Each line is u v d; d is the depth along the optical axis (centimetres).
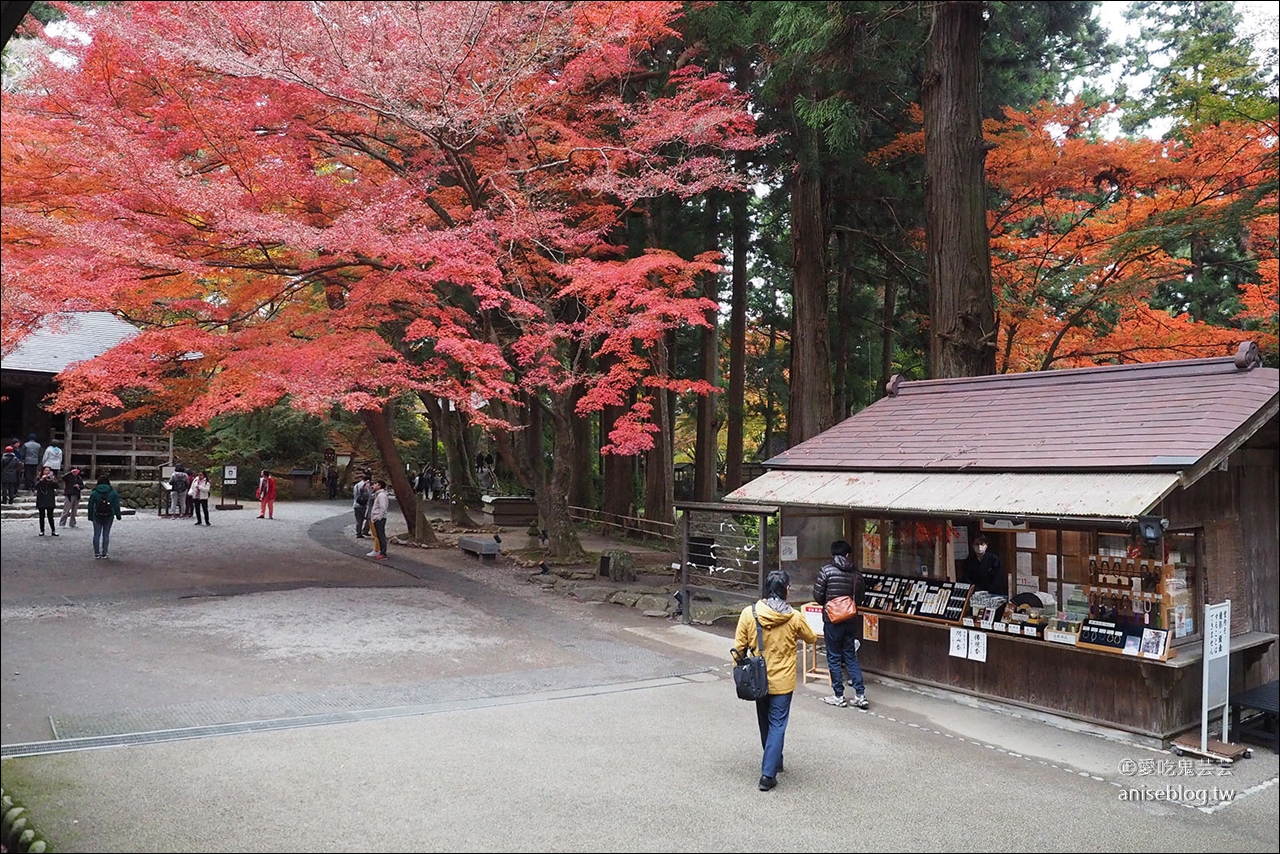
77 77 1369
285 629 1201
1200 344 1761
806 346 1898
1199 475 748
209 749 715
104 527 1688
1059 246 1947
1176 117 2003
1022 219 2295
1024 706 894
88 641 1077
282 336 1509
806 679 1055
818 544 1212
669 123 1582
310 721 806
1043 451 872
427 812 596
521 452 1977
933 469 941
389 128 1659
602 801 627
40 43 1383
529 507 2773
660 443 2575
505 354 1934
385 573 1748
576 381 1688
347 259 1558
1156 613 805
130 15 1339
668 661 1115
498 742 757
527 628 1294
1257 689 816
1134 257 1769
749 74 1884
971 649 932
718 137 1647
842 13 1424
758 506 1257
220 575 1605
